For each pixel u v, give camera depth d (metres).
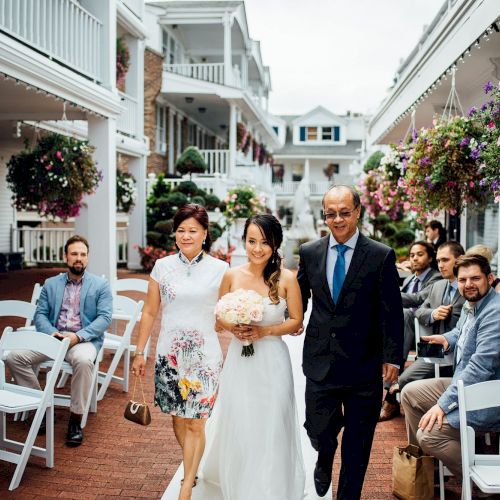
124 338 5.61
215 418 4.01
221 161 20.77
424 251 5.80
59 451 4.43
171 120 21.75
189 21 20.30
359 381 3.36
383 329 3.31
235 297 3.38
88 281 5.18
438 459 3.60
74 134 13.30
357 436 3.38
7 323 8.75
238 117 22.05
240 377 3.53
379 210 9.95
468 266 3.64
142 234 15.55
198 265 3.72
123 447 4.52
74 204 8.72
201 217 3.71
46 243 16.30
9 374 6.05
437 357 4.25
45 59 6.89
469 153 5.18
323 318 3.42
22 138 13.30
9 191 15.12
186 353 3.62
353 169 31.05
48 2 7.53
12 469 4.12
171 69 21.67
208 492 3.74
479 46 5.55
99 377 5.71
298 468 3.65
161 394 3.66
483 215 8.09
